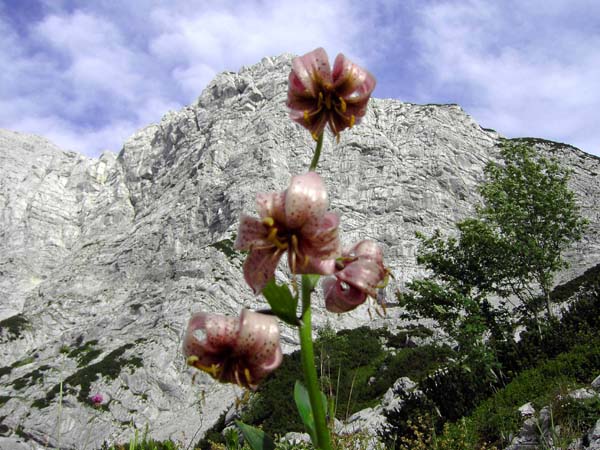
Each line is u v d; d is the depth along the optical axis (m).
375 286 2.61
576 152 56.31
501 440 7.66
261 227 2.29
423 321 32.38
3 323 43.53
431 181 51.06
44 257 56.41
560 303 25.03
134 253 50.78
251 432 2.32
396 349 27.92
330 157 53.31
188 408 29.44
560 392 7.39
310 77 2.59
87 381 31.47
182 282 40.75
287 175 52.03
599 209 45.00
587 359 8.74
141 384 31.09
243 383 2.30
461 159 54.12
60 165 71.62
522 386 9.09
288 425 15.30
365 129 55.59
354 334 30.48
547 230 19.06
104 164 70.12
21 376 35.69
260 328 2.28
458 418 9.60
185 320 36.47
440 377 11.20
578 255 38.78
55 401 30.05
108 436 28.06
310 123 2.61
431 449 7.89
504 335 15.88
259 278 2.26
